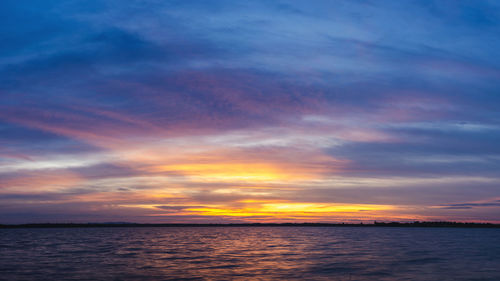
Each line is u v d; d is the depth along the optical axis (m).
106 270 44.28
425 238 132.50
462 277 38.50
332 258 57.00
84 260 55.97
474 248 79.19
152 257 60.06
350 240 117.00
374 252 68.31
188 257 59.72
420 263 50.12
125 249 78.94
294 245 90.50
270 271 42.66
